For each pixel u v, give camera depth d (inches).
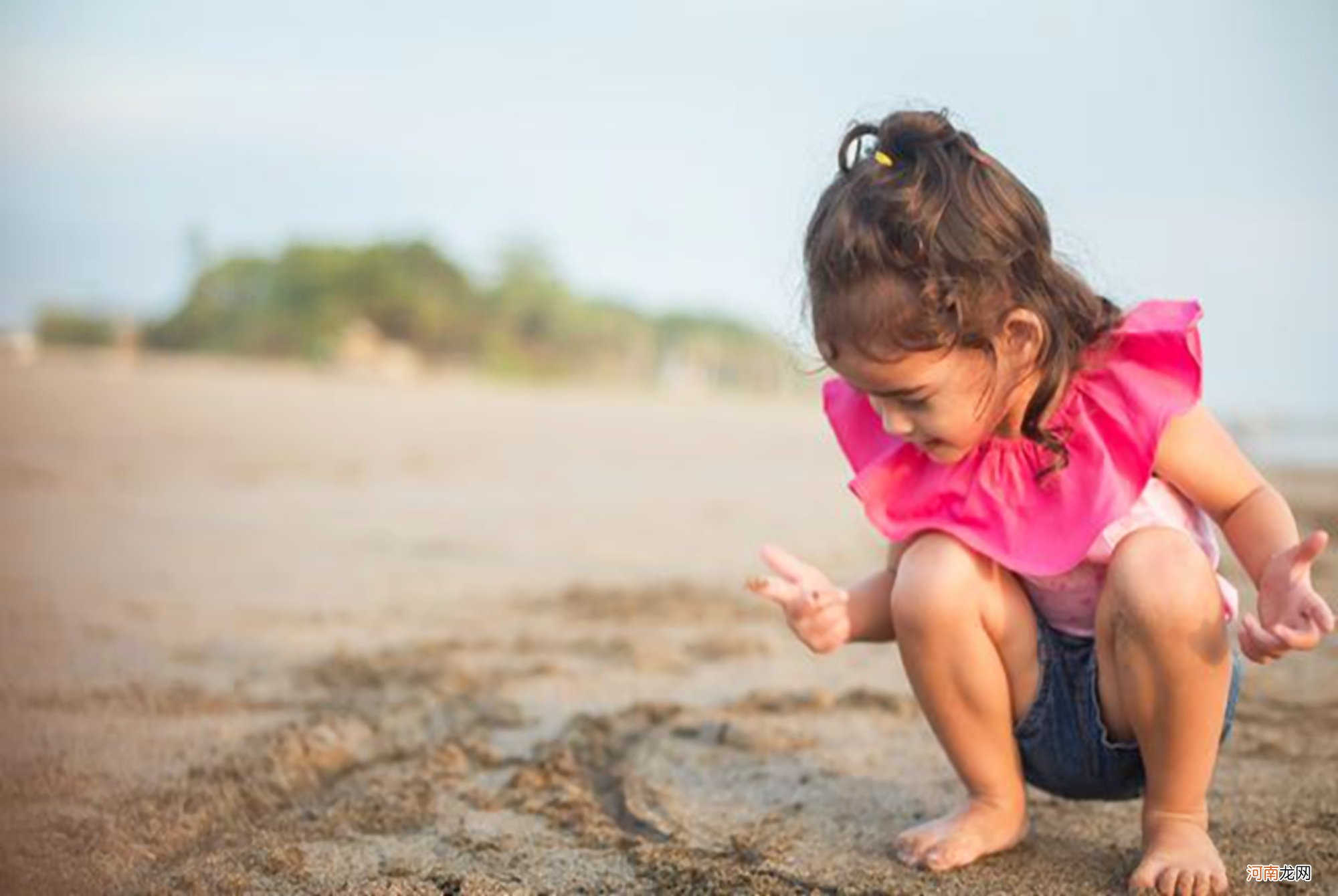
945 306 81.1
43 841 94.8
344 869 92.4
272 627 170.4
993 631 89.9
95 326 1003.3
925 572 89.4
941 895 87.7
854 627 95.8
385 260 1138.7
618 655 156.8
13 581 198.1
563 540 251.6
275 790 108.7
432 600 190.4
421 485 337.7
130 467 349.4
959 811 95.5
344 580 205.8
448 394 760.3
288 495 312.2
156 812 101.1
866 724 127.4
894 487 92.5
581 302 1264.8
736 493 335.0
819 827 100.5
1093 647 89.7
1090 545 85.2
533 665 151.2
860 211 82.3
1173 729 86.7
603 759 118.4
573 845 97.3
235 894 87.8
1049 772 93.6
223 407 548.7
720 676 147.8
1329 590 187.0
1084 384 87.7
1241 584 193.0
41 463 345.7
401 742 122.4
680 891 88.8
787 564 94.6
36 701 131.0
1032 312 83.3
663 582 205.2
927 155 83.4
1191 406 86.6
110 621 171.2
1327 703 132.6
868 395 86.0
